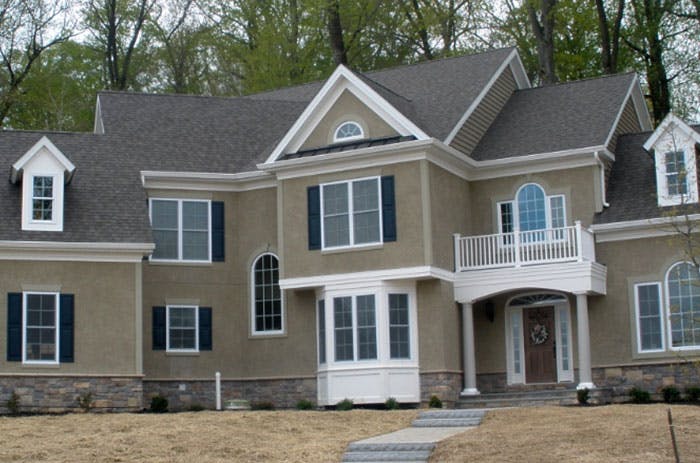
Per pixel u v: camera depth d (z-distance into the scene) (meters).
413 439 25.44
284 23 52.78
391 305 34.09
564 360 35.00
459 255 35.09
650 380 33.38
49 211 34.53
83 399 33.38
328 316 34.72
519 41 52.38
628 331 33.94
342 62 49.88
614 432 23.94
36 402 33.03
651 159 36.28
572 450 22.61
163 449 24.70
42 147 34.66
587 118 36.88
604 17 46.84
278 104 41.97
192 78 59.72
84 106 56.28
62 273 34.03
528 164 36.16
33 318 33.56
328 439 26.03
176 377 36.50
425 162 33.91
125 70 54.44
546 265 33.56
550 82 46.56
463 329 34.69
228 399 36.91
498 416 27.78
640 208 34.53
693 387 32.41
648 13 48.12
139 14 55.47
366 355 34.00
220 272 37.66
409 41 53.84
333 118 35.78
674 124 34.09
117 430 26.88
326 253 35.00
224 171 38.28
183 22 58.44
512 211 36.38
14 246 33.53
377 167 34.59
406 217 33.94
